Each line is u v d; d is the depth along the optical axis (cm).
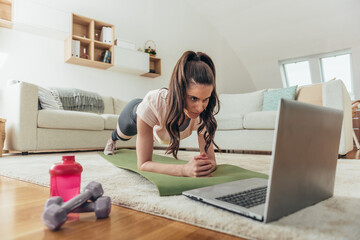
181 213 57
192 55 85
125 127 160
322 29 534
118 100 410
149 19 500
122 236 47
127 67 412
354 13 486
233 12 579
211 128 104
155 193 79
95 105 356
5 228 51
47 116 256
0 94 298
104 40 392
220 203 60
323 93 237
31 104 247
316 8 505
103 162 172
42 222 55
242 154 264
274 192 50
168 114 88
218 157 221
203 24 605
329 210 59
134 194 77
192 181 85
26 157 215
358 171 131
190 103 85
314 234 45
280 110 48
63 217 50
